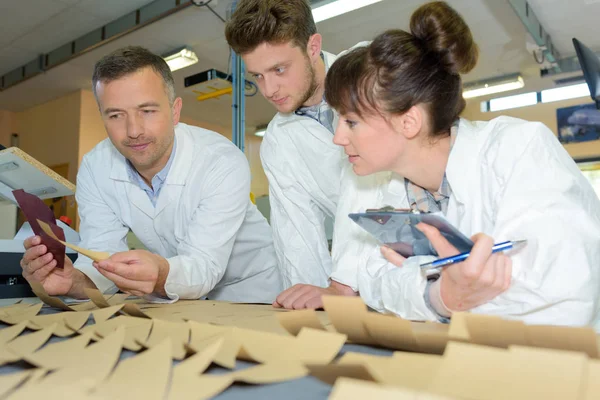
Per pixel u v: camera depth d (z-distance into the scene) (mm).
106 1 3850
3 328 714
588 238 695
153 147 1201
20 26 4223
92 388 379
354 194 1148
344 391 296
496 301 711
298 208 1479
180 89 5457
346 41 4379
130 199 1360
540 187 733
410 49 796
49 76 5102
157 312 894
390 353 541
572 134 5438
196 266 1135
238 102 2557
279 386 405
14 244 1271
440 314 760
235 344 523
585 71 1322
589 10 3918
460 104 868
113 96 1133
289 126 1466
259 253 1700
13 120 6168
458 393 335
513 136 803
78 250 927
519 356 357
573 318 670
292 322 602
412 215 663
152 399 356
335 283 1106
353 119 824
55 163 5625
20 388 387
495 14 3930
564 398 318
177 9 3721
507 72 5055
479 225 840
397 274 833
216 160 1306
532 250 694
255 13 1172
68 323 703
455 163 851
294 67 1232
